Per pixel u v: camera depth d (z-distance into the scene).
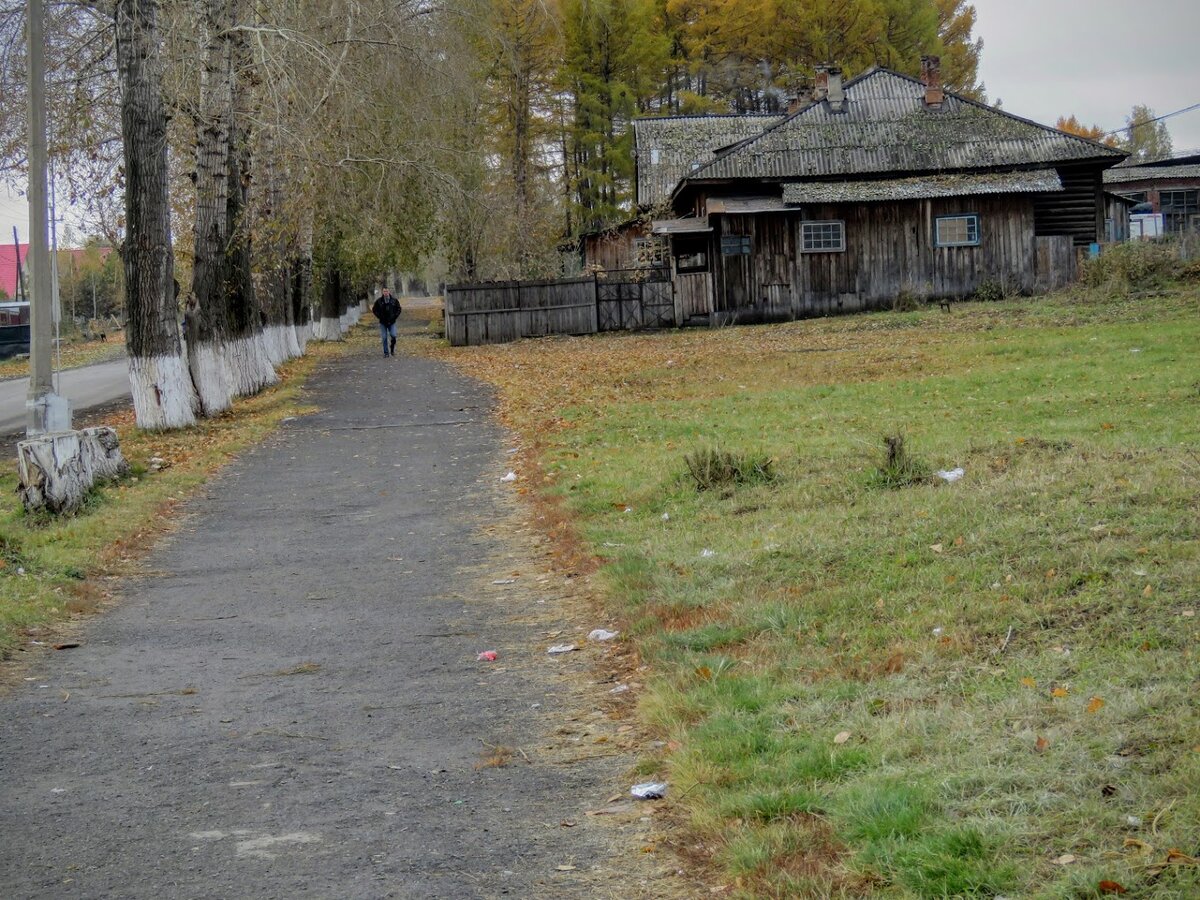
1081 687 5.47
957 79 70.69
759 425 16.30
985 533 8.48
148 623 9.60
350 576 10.86
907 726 5.38
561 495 13.09
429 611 9.44
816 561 8.74
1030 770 4.66
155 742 6.62
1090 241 40.75
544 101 57.19
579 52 59.06
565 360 31.25
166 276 20.73
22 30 21.81
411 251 39.47
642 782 5.50
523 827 5.12
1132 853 3.92
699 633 7.54
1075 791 4.42
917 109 42.22
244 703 7.32
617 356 31.00
